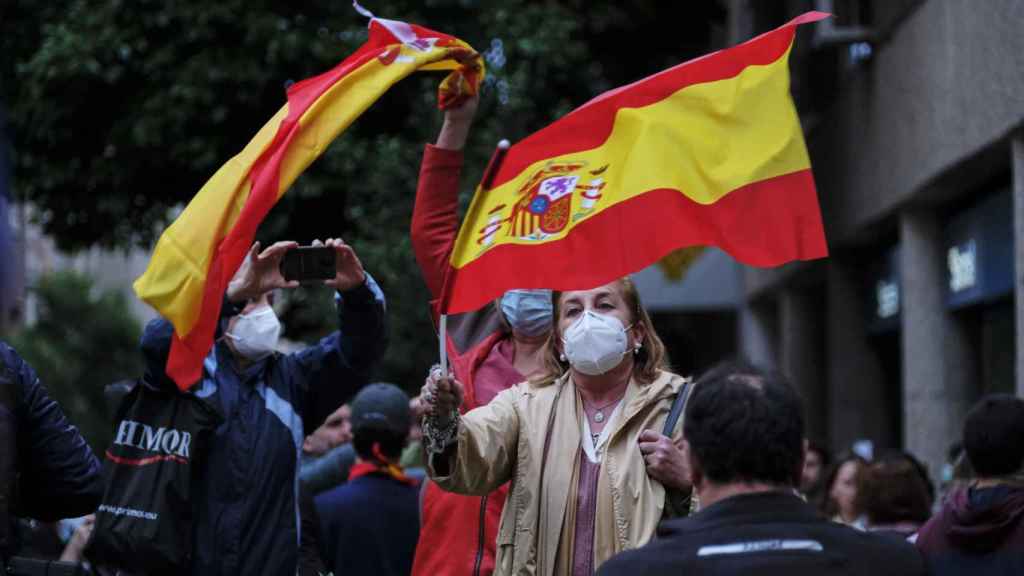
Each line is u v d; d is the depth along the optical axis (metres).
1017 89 13.97
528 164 7.62
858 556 5.07
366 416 11.18
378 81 8.02
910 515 11.34
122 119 28.05
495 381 8.85
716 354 42.06
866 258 25.12
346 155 26.38
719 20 34.97
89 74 27.42
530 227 7.49
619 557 5.21
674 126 7.46
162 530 7.81
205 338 7.34
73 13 27.88
